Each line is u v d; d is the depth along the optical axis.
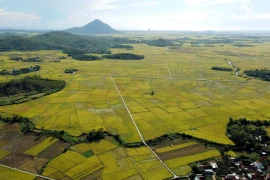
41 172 101.12
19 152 116.75
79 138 128.38
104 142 124.69
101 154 113.94
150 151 116.75
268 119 151.00
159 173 99.81
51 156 112.88
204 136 128.75
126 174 99.25
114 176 98.06
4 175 99.50
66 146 121.00
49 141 125.88
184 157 111.19
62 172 100.94
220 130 137.25
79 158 110.75
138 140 126.00
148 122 147.50
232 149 117.25
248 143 118.12
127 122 147.38
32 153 115.56
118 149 118.25
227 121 149.38
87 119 150.88
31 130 136.75
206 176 98.00
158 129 138.12
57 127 140.00
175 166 104.44
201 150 116.94
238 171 100.56
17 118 150.00
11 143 124.94
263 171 100.56
